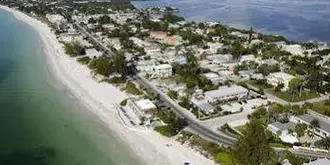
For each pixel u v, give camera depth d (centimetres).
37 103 17762
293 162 12269
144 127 15050
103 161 12675
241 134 14488
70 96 18650
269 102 17975
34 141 14212
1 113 16650
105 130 14962
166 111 16612
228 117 16338
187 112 16812
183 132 14662
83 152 13300
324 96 19488
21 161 12794
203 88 19412
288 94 19525
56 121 15862
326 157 13088
